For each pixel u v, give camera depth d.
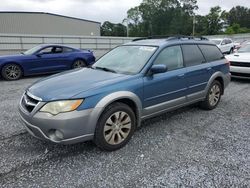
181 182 2.89
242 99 6.47
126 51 4.62
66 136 3.17
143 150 3.65
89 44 23.86
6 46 18.25
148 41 4.74
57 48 10.24
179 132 4.30
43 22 44.75
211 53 5.47
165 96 4.27
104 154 3.52
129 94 3.65
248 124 4.71
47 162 3.30
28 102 3.43
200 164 3.27
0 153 3.50
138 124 3.95
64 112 3.13
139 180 2.93
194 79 4.82
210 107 5.45
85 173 3.06
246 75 8.43
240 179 2.95
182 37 5.04
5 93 7.03
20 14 43.12
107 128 3.49
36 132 3.30
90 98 3.27
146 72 3.97
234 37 41.03
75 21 48.00
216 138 4.07
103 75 3.90
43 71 9.86
